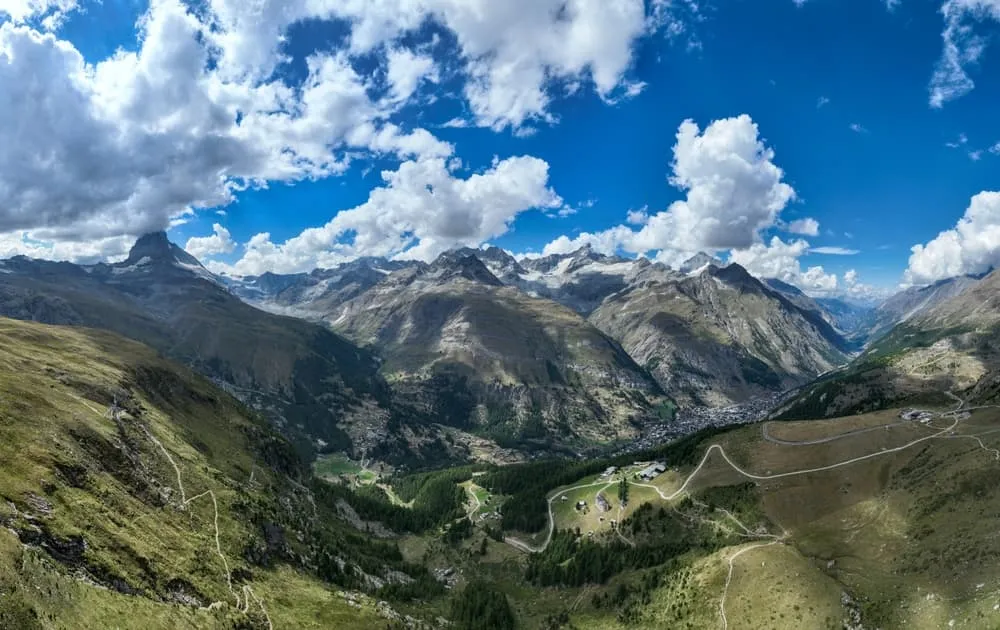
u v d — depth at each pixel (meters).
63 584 91.81
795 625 158.25
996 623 126.25
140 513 139.62
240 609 133.25
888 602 152.62
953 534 171.62
